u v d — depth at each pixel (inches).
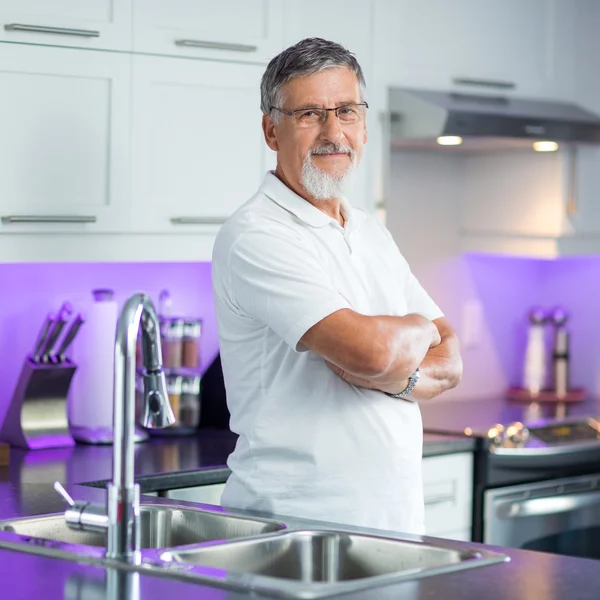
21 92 123.3
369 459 99.2
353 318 93.1
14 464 126.9
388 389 99.7
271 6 139.5
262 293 95.5
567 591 73.0
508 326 193.0
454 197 184.4
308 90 100.8
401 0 151.9
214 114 136.1
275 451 99.2
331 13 145.3
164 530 97.8
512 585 74.4
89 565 79.2
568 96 171.3
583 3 172.4
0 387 141.9
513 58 164.6
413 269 180.4
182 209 134.5
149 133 131.5
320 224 102.3
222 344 103.4
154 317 81.7
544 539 155.5
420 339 95.9
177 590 72.9
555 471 156.3
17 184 123.4
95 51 127.0
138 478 119.8
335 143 101.0
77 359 144.5
